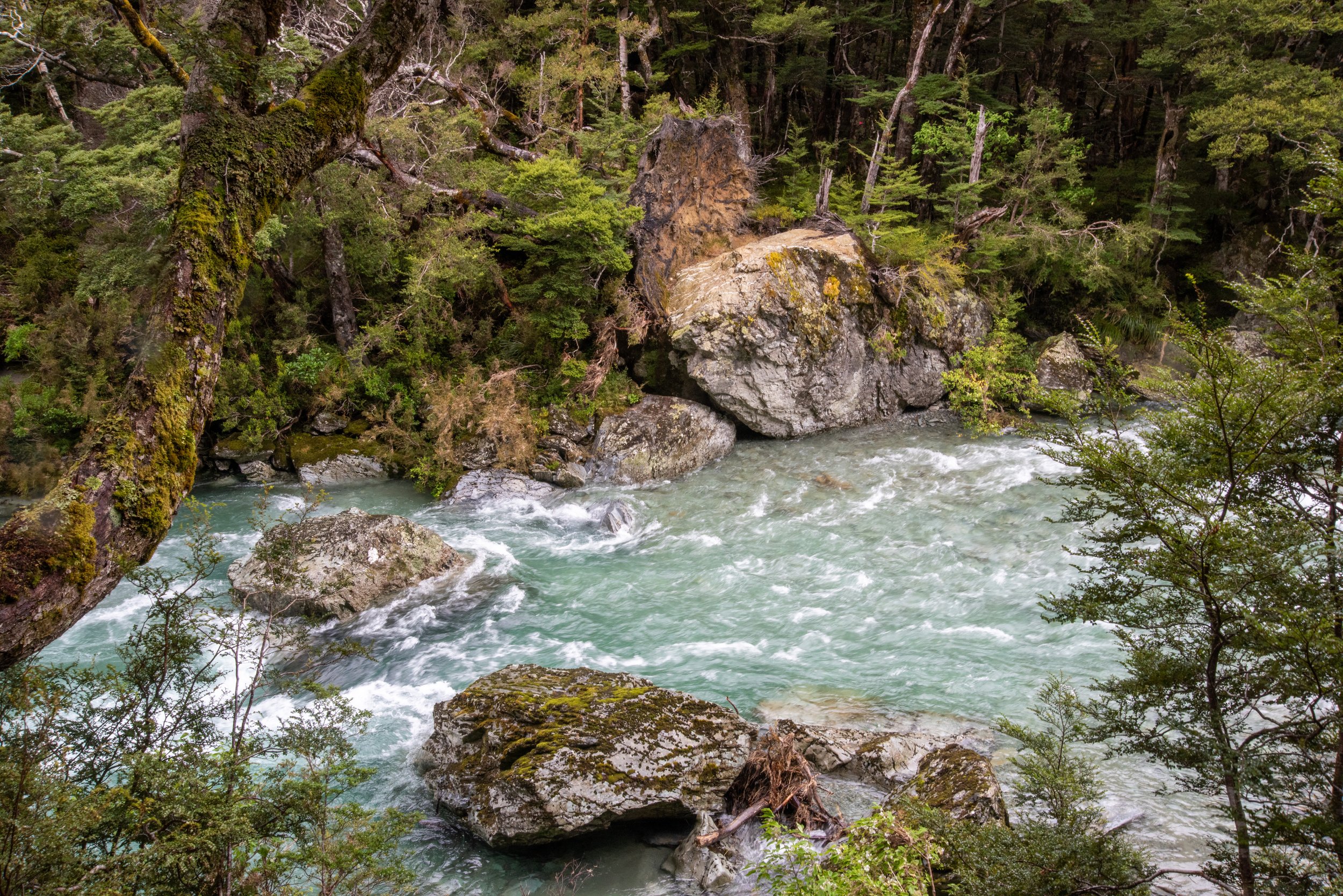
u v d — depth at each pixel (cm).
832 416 1833
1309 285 465
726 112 2394
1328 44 2305
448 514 1516
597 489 1603
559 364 1792
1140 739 493
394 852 674
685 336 1681
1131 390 1166
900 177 2028
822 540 1316
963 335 1986
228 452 1686
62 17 1008
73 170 1519
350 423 1773
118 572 433
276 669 976
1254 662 457
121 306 1555
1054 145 2295
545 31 2262
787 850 570
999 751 779
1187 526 455
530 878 653
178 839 419
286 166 564
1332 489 442
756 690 919
